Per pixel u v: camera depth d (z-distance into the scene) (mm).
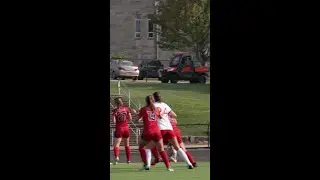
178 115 114625
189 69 143625
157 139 45688
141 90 128875
